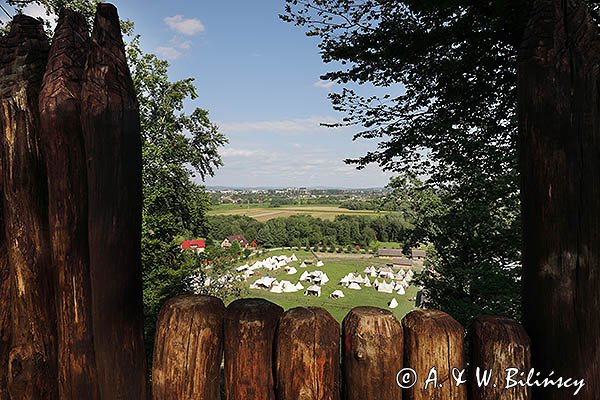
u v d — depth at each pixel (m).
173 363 1.55
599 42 1.34
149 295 11.62
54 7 7.30
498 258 7.47
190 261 13.50
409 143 5.35
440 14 3.72
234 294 15.41
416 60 4.23
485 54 3.88
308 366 1.51
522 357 1.46
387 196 9.00
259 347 1.58
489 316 1.62
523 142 1.46
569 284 1.36
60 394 1.53
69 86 1.48
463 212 7.34
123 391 1.53
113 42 1.53
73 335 1.50
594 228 1.33
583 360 1.35
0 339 1.61
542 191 1.40
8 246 1.57
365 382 1.51
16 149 1.52
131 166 1.55
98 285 1.49
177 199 14.19
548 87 1.37
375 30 4.39
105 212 1.49
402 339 1.58
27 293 1.54
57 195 1.49
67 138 1.48
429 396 1.54
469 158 5.28
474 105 4.65
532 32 1.43
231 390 1.60
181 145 13.98
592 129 1.32
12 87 1.53
